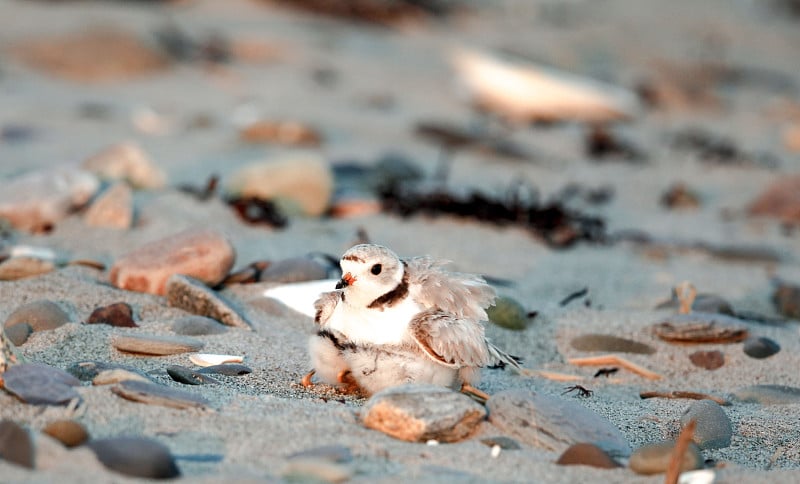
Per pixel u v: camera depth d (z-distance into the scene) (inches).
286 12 1022.4
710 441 248.4
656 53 1027.3
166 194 453.7
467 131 700.7
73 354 273.1
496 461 212.4
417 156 639.8
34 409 214.4
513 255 441.1
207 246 334.6
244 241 411.2
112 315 300.7
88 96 720.3
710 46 1081.4
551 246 458.0
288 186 465.1
